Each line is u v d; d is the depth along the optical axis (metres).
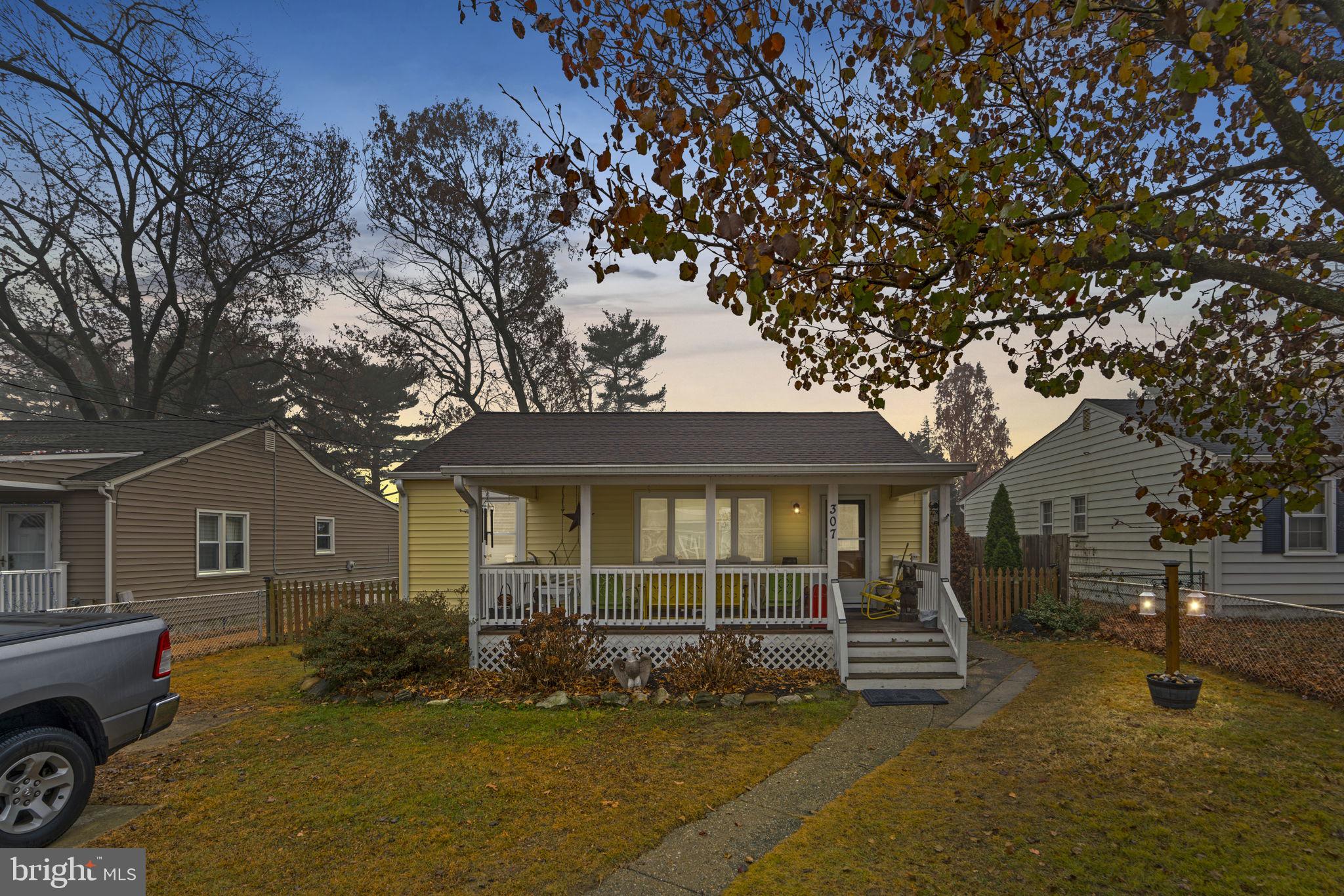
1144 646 11.92
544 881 4.64
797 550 13.70
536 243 32.72
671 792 6.14
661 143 3.97
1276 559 14.40
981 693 9.46
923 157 4.90
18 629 5.38
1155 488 15.78
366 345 34.22
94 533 14.97
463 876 4.71
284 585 14.55
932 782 6.28
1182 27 3.23
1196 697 8.12
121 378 31.66
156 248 28.89
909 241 4.62
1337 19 3.86
